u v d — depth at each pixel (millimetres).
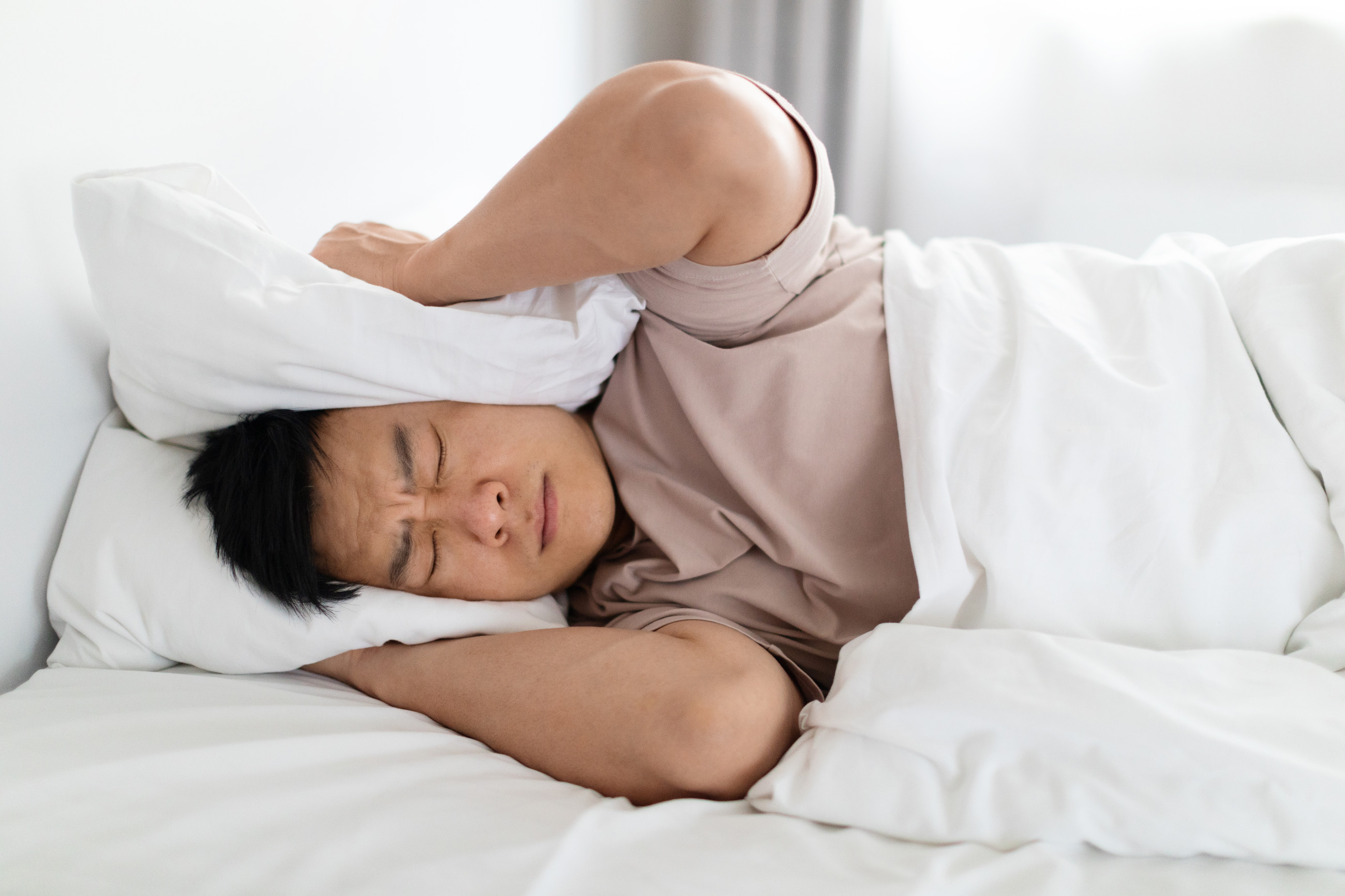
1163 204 1710
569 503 835
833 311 855
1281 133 1581
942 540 711
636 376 902
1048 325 779
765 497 800
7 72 705
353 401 795
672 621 804
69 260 789
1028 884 519
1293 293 757
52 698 683
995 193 1855
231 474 757
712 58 1920
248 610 757
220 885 522
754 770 665
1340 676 607
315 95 1051
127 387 805
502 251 754
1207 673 606
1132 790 551
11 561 749
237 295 734
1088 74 1713
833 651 818
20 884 521
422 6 1244
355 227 960
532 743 706
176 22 850
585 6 1686
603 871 538
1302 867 530
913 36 1827
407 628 784
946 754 596
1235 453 715
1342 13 1488
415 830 568
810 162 734
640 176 651
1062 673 597
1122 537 703
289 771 618
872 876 530
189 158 874
